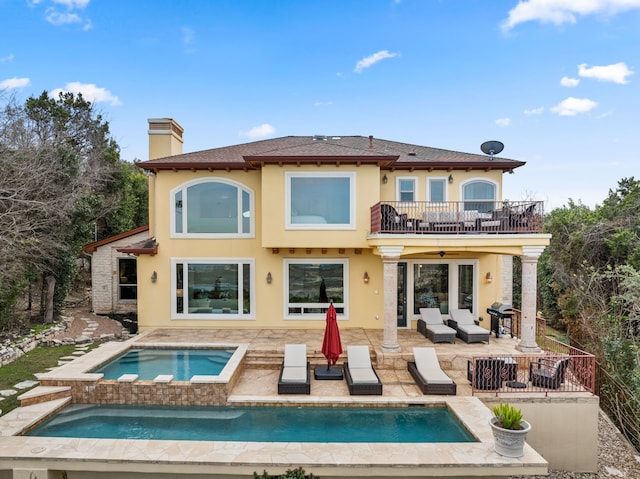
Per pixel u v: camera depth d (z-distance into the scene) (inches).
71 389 451.5
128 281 936.3
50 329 709.9
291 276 721.0
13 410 410.3
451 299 735.7
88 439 350.3
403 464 316.5
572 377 491.5
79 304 1053.2
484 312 739.4
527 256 584.1
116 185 1275.8
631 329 652.1
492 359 466.9
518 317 697.6
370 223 648.4
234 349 601.9
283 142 895.1
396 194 737.0
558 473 446.6
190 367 532.4
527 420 446.9
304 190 652.1
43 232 767.1
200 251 721.6
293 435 383.6
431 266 735.1
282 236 651.5
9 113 911.0
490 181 736.3
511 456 325.1
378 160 628.1
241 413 431.8
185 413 431.5
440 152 816.9
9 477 320.8
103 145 1326.3
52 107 1280.8
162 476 324.2
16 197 732.0
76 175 856.3
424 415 427.2
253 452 332.2
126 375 467.8
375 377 480.7
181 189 717.9
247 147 847.7
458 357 559.2
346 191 652.1
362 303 722.8
